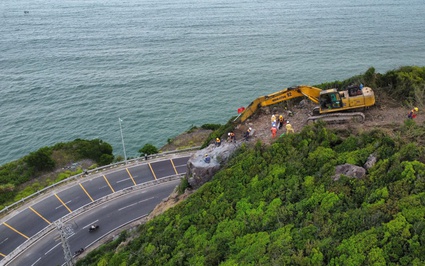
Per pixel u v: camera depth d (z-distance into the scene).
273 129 32.72
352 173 24.12
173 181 55.03
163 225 31.36
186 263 24.95
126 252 31.05
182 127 80.19
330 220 21.16
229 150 34.97
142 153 63.53
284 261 19.70
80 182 55.56
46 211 49.38
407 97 32.97
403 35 141.50
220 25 192.88
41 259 41.72
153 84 103.88
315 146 28.36
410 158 23.27
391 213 19.66
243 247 23.19
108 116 85.44
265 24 189.00
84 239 44.38
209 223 27.33
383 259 17.61
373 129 27.48
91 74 114.88
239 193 28.28
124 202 50.78
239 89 97.00
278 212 24.19
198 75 109.19
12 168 60.91
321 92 31.55
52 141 75.88
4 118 85.12
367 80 36.09
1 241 44.41
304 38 148.38
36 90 101.50
